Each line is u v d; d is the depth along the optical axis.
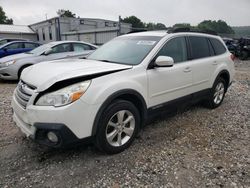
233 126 4.48
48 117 2.75
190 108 5.46
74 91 2.82
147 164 3.15
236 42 18.56
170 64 3.58
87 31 22.92
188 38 4.54
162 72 3.81
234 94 6.94
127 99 3.47
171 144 3.71
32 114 2.83
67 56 8.84
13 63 8.33
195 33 4.77
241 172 3.00
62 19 31.05
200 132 4.18
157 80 3.74
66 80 2.85
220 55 5.34
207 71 4.85
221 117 4.94
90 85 2.94
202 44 4.88
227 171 3.02
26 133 3.02
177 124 4.52
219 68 5.20
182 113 5.12
